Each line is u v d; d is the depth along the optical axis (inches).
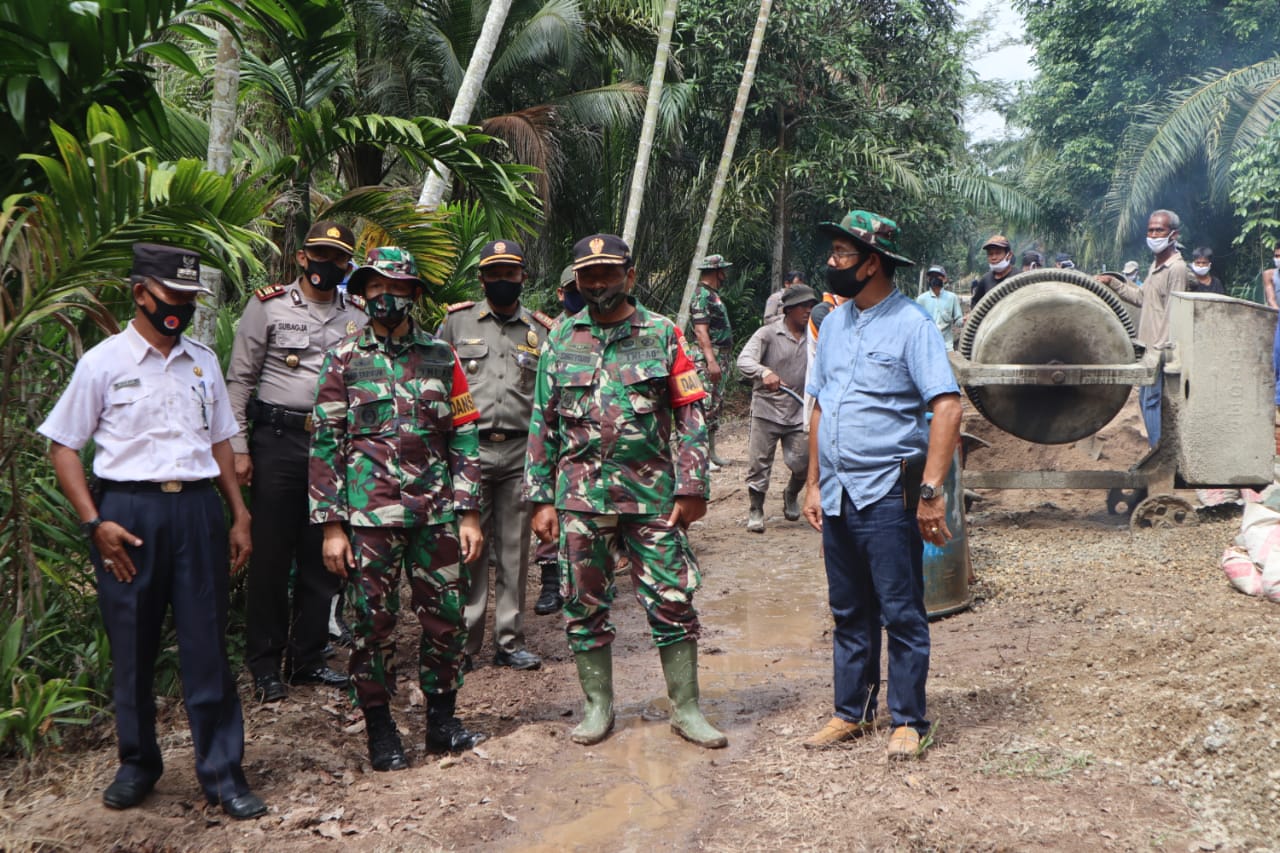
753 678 196.4
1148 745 148.1
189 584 138.0
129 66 168.6
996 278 456.1
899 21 797.2
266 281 243.9
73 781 147.3
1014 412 289.6
